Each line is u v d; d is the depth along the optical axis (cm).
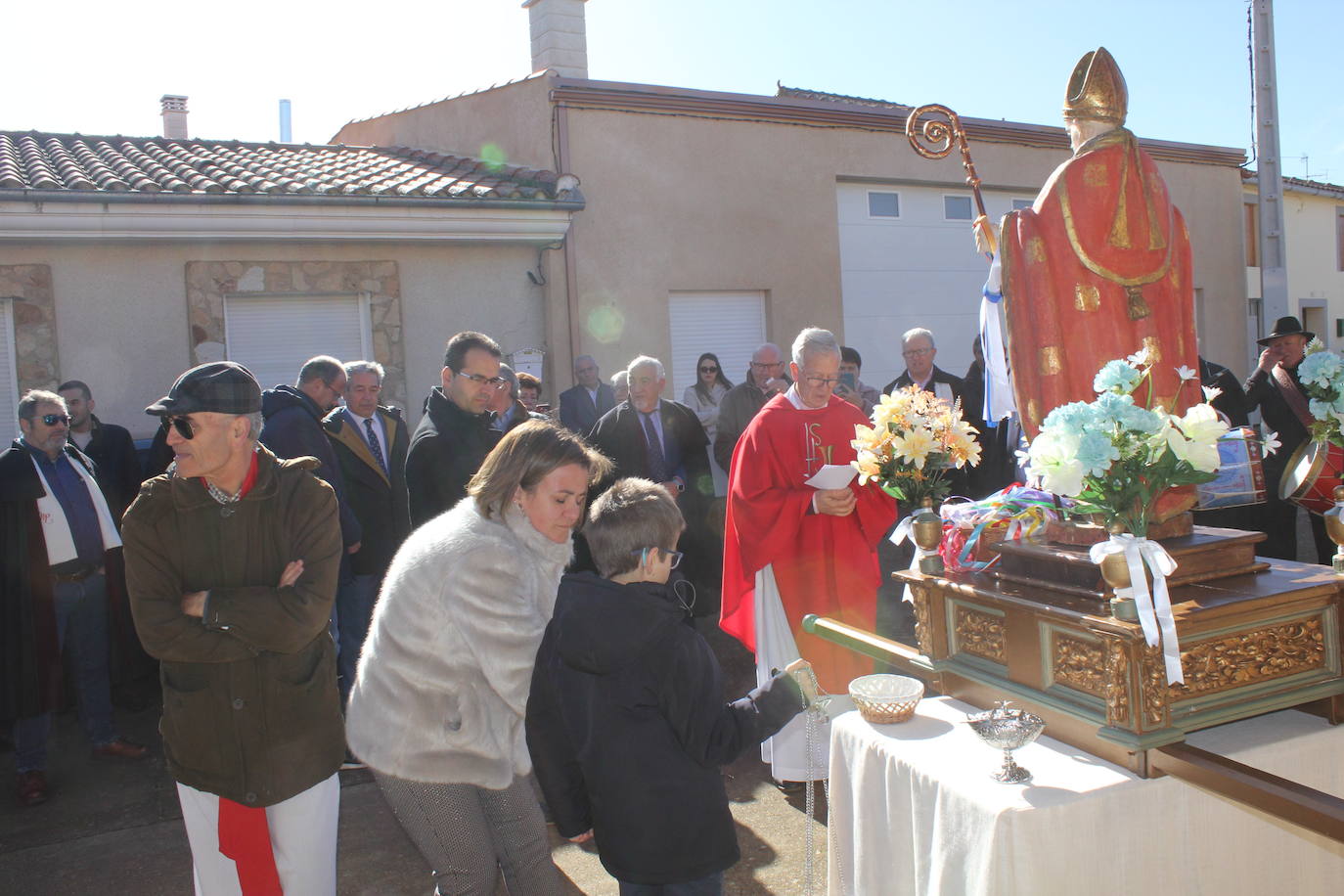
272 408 465
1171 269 260
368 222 707
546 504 221
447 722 218
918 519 267
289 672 231
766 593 382
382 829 374
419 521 381
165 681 233
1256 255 1497
